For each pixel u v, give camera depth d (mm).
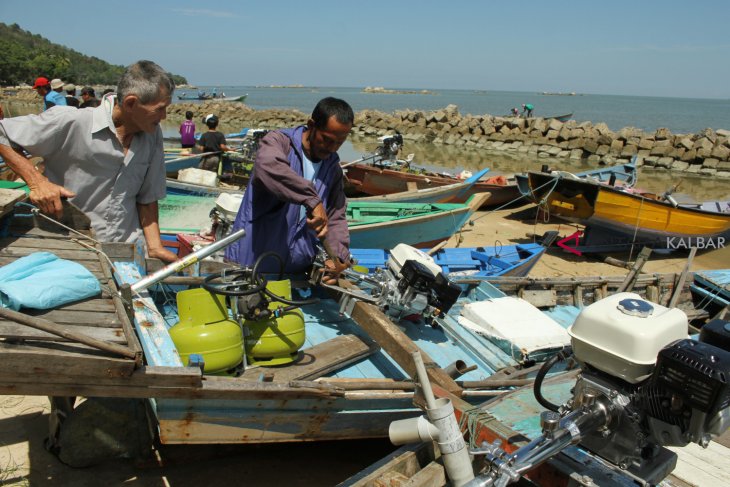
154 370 2531
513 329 4621
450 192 11891
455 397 3090
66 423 3629
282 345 3418
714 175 24094
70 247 3256
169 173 12273
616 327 2305
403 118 36625
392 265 4141
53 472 3617
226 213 6152
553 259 11055
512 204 15570
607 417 2334
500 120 32469
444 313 4039
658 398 2195
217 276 3418
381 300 4016
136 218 3846
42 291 2543
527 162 26422
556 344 4477
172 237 7434
